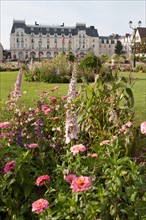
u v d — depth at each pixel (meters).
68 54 21.62
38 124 3.58
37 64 21.34
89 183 1.99
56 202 2.41
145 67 28.06
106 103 3.67
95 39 107.62
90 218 2.20
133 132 3.33
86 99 3.88
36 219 2.62
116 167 2.36
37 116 4.21
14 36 102.38
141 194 2.44
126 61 30.06
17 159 2.72
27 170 2.75
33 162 2.96
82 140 3.46
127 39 101.94
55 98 5.09
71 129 2.87
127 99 3.69
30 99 9.31
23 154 2.76
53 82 18.88
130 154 3.14
